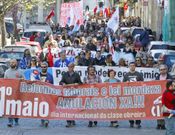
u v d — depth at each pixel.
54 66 25.64
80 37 39.09
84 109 19.62
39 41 43.16
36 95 19.58
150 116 19.25
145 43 40.38
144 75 24.00
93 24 57.56
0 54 29.66
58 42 36.12
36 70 21.53
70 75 19.98
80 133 18.50
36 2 49.41
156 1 63.19
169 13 50.91
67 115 19.62
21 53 29.66
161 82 19.11
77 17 37.06
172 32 50.69
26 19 82.31
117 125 19.77
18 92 19.53
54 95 19.62
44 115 19.61
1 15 43.62
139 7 83.69
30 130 19.02
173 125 15.91
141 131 19.00
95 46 32.59
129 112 19.41
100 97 19.53
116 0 82.69
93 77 20.36
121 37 39.69
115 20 30.27
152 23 66.69
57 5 81.00
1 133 18.33
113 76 20.25
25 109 19.58
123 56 29.19
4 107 19.53
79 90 19.61
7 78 19.66
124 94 19.41
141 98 19.30
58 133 18.45
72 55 30.59
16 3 44.47
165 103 15.94
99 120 19.64
